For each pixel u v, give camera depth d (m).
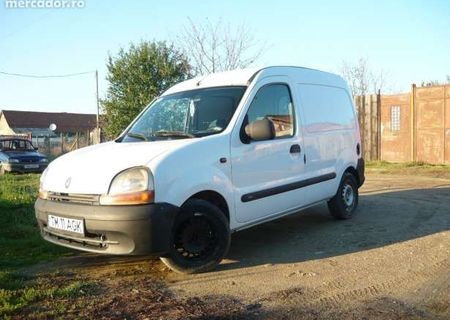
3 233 6.74
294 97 6.20
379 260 5.21
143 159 4.52
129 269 5.10
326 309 3.93
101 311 3.94
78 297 4.27
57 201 4.77
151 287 4.52
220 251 4.91
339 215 7.20
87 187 4.53
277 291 4.34
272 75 5.93
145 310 3.95
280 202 5.75
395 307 3.93
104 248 4.45
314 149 6.42
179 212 4.61
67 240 4.74
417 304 3.98
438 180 11.85
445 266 4.93
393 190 10.20
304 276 4.75
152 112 6.00
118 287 4.53
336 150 6.97
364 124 17.52
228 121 5.25
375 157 17.33
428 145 15.98
